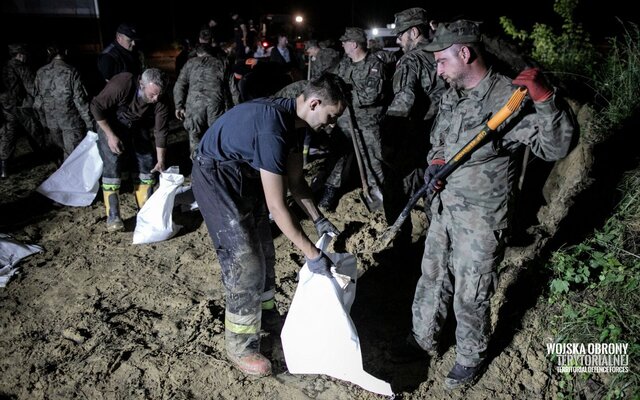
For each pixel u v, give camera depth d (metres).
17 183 5.78
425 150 3.98
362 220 4.44
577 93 4.69
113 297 3.54
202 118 5.43
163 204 4.21
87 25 10.84
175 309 3.40
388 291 3.50
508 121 2.24
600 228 3.39
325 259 2.55
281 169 2.38
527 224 3.65
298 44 11.09
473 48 2.25
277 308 3.34
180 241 4.32
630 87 4.28
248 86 6.02
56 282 3.74
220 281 3.71
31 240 4.38
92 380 2.81
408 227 3.97
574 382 2.67
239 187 2.56
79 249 4.22
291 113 2.46
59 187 4.98
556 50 6.27
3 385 2.80
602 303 2.89
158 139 4.29
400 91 3.64
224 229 2.58
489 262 2.44
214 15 19.14
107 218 4.60
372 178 4.53
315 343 2.61
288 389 2.73
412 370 2.85
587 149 3.61
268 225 3.07
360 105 4.35
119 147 4.19
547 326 3.00
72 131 5.44
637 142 3.85
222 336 3.11
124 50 5.42
